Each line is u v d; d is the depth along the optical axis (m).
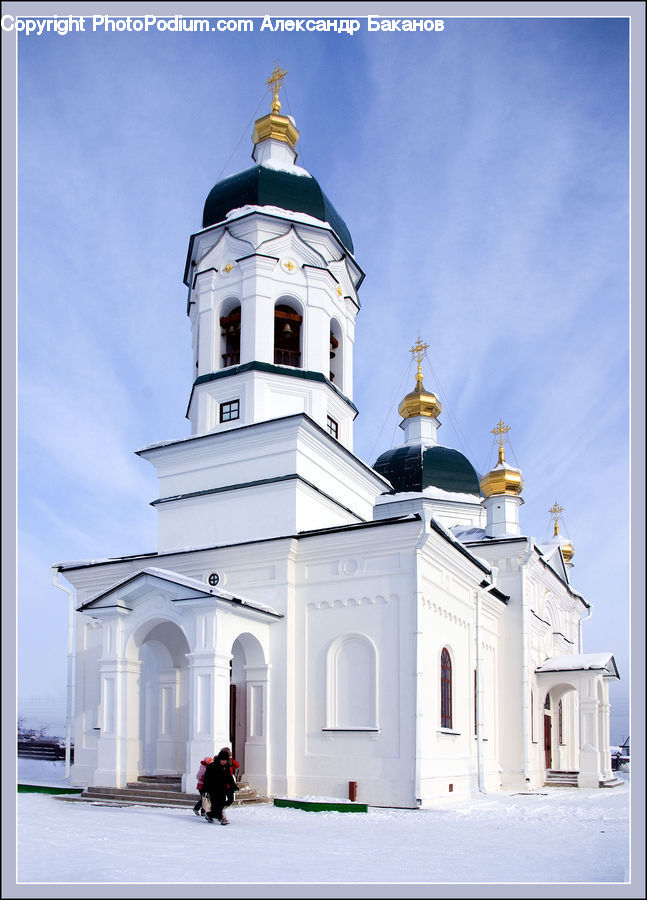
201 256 26.38
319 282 25.44
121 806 18.44
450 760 21.52
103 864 10.80
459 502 38.88
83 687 24.55
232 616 20.03
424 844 13.30
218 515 23.72
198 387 25.02
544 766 30.81
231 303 25.64
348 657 20.75
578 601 40.00
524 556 29.03
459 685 23.06
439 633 21.80
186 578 20.06
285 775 20.39
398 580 20.41
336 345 26.78
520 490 33.06
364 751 19.86
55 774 27.47
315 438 23.62
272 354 24.58
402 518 20.30
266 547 21.89
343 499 25.70
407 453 40.78
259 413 23.88
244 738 21.44
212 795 15.62
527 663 28.28
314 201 26.61
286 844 12.99
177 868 10.58
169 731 22.22
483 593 25.72
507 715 27.97
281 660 21.14
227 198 26.56
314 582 21.55
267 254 25.02
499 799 22.39
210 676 19.16
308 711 20.83
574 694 37.09
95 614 21.17
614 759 44.19
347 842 13.38
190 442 24.38
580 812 18.39
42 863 10.84
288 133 28.30
